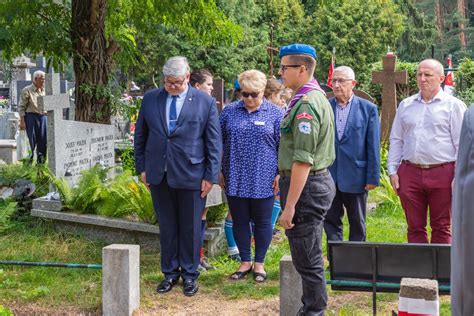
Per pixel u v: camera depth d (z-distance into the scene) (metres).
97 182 7.92
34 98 11.72
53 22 9.88
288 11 36.50
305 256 4.36
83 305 5.55
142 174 6.06
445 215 5.80
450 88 15.63
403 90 17.42
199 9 11.12
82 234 7.70
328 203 4.39
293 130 4.31
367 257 4.38
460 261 2.16
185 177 5.82
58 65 10.81
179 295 5.84
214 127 5.96
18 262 5.75
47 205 7.90
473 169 2.15
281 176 4.47
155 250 7.33
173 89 5.88
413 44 45.16
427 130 5.75
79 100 10.21
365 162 6.22
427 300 2.97
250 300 5.76
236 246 6.91
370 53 36.25
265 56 33.19
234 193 6.21
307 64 4.34
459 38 48.19
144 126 6.09
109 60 10.40
